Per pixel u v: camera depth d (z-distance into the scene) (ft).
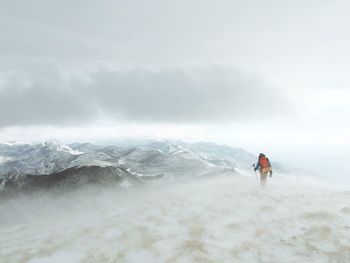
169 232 43.21
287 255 33.42
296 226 42.37
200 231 42.75
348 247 33.40
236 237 39.88
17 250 41.06
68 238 43.93
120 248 38.19
